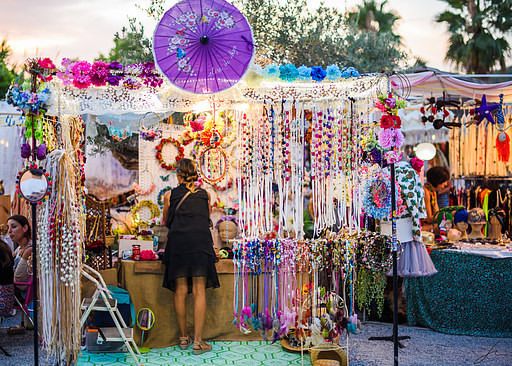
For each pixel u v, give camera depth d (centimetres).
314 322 427
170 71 398
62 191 405
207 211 481
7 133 730
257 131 467
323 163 461
